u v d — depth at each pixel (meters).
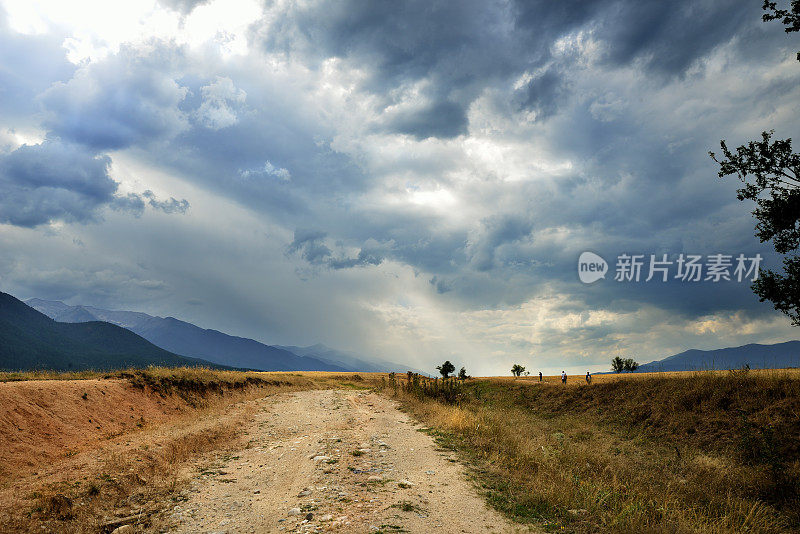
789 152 15.53
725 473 12.06
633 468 12.04
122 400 17.47
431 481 9.47
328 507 7.72
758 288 16.97
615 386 27.12
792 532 8.43
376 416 20.20
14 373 18.09
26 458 10.42
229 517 7.50
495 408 27.47
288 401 27.86
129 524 7.27
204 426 16.61
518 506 7.97
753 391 17.69
